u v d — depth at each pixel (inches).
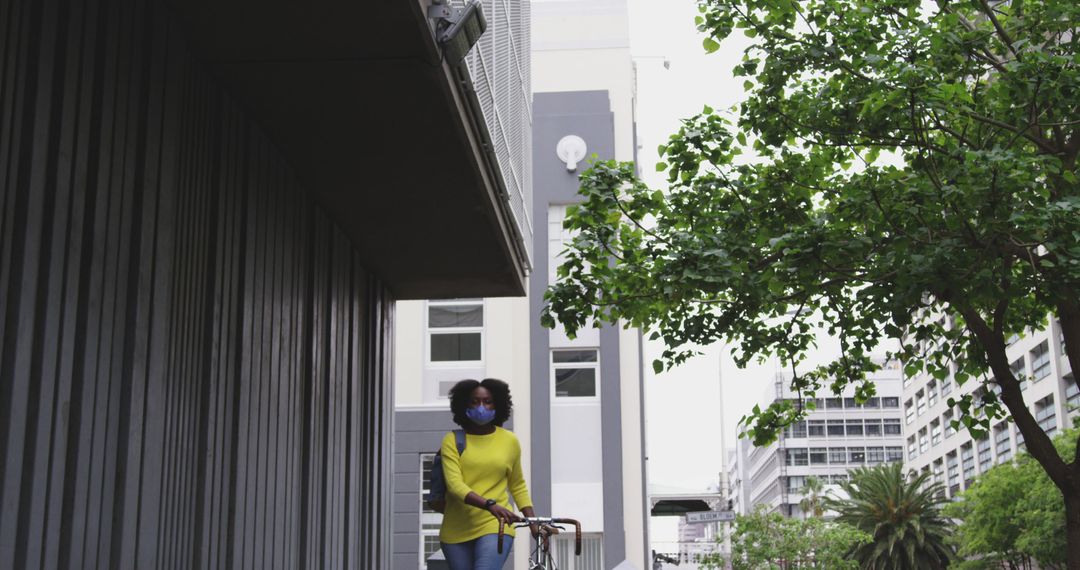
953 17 470.6
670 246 505.7
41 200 211.6
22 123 208.2
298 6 268.4
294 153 362.9
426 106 326.3
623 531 1128.2
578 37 1259.2
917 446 3774.6
